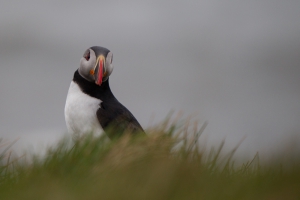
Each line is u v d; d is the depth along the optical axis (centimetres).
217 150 637
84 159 554
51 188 505
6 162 608
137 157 560
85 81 759
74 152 564
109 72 757
